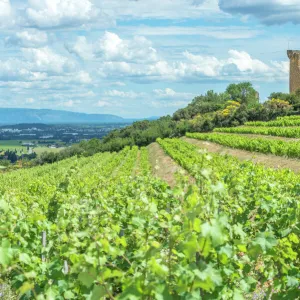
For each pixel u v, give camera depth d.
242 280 5.34
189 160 28.22
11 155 165.00
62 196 9.62
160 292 3.61
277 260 5.56
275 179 13.32
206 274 3.77
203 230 3.86
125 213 8.39
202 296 4.39
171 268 4.33
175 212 5.28
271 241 5.09
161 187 11.31
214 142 47.19
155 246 4.00
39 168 58.44
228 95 107.50
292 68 93.44
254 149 34.16
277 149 29.83
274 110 65.75
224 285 4.65
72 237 5.38
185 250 3.89
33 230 7.53
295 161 26.25
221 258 4.45
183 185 5.48
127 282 3.89
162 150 52.19
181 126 71.88
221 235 3.87
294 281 5.24
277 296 5.21
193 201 4.42
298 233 6.69
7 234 6.62
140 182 10.95
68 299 5.49
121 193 10.73
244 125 64.00
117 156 56.03
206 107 90.19
